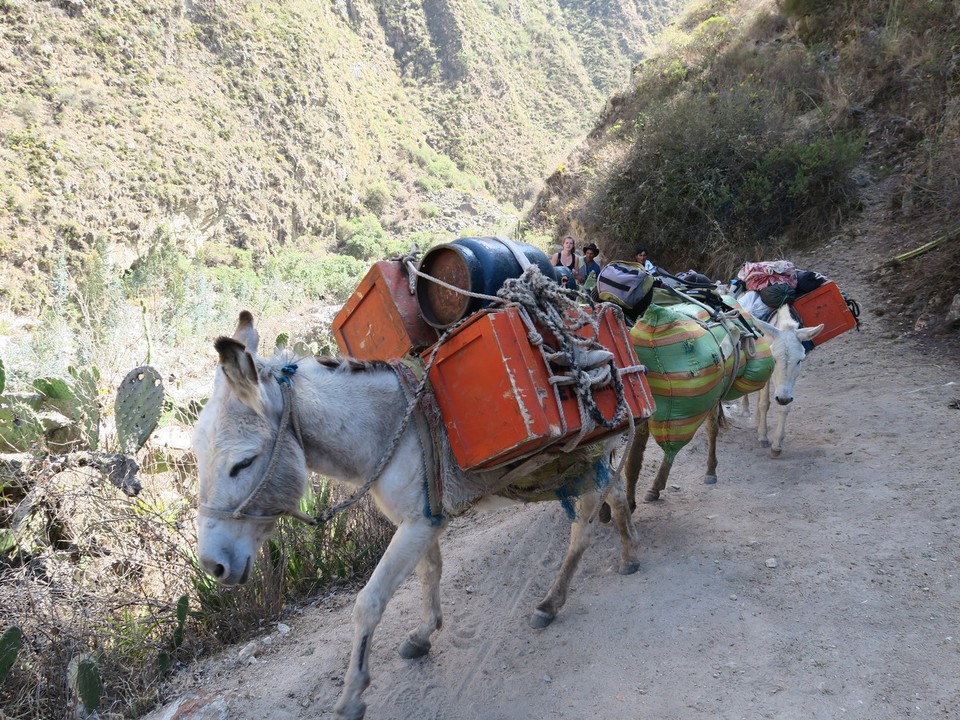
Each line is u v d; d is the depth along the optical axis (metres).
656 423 5.43
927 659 3.98
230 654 4.57
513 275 3.90
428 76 81.75
